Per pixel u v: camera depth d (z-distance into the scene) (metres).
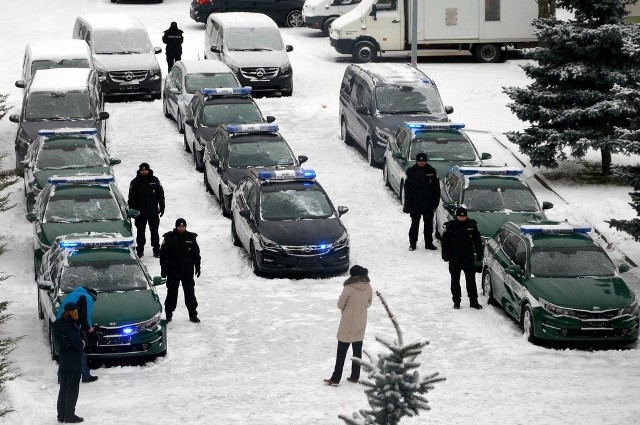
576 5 69.19
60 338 34.47
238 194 58.75
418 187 57.03
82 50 88.94
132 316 42.12
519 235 47.97
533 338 44.28
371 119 73.31
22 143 70.81
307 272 53.81
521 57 111.06
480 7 106.00
